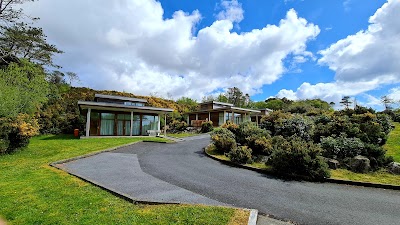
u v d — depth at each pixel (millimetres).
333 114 16812
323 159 8430
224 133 13008
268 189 6641
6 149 11953
